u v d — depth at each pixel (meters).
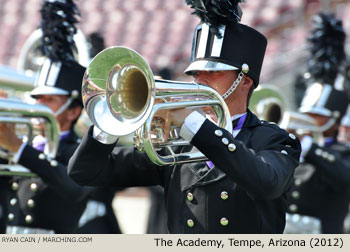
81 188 14.34
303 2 30.66
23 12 37.75
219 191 10.02
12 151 13.96
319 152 18.42
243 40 10.45
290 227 19.39
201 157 9.66
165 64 32.44
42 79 15.11
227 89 10.39
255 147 10.07
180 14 34.72
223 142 9.17
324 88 20.58
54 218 14.73
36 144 14.98
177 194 10.39
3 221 16.33
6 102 13.31
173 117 9.37
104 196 18.06
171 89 9.18
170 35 33.88
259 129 10.30
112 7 36.06
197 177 10.16
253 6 31.72
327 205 19.14
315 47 21.06
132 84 9.44
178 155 9.50
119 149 10.84
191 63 10.56
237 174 9.16
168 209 10.56
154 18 34.97
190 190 10.17
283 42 30.36
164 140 9.48
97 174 10.34
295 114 17.73
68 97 15.12
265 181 9.23
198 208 10.09
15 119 13.88
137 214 30.25
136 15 35.41
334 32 21.00
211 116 10.12
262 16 31.14
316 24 21.22
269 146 10.03
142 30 34.62
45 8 15.32
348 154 20.36
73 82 15.15
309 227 19.22
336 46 20.95
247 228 10.01
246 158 9.19
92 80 9.54
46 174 13.90
